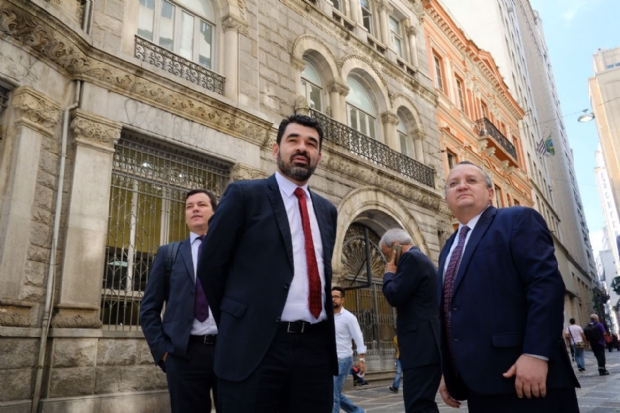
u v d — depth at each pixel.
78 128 6.76
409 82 16.06
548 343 2.12
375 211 12.54
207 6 9.98
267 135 9.69
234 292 2.40
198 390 3.20
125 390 6.48
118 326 6.84
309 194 2.81
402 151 15.41
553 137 59.03
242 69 9.80
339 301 5.37
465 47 23.05
